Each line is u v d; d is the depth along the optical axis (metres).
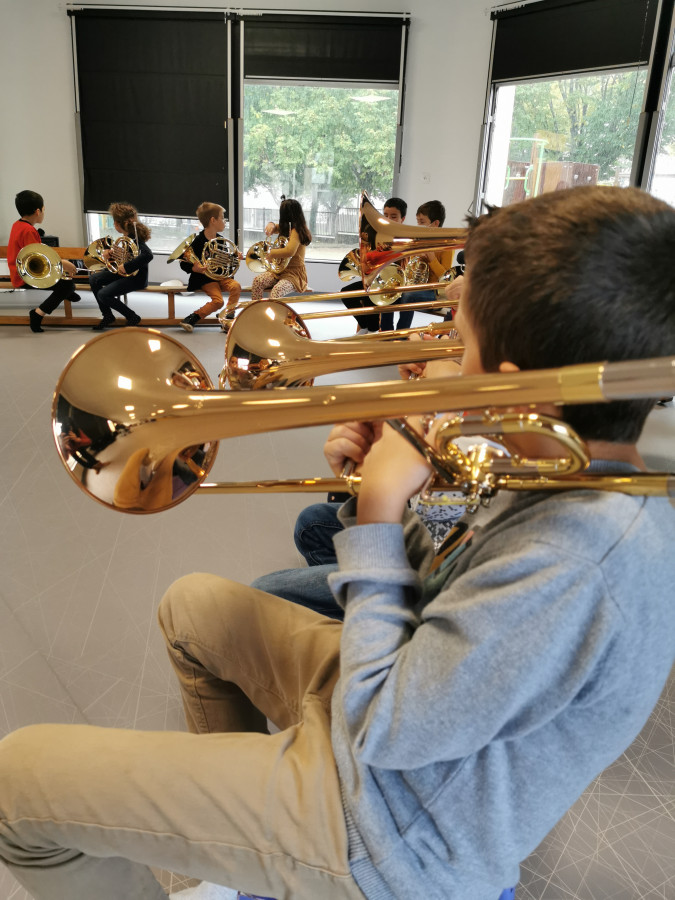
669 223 0.55
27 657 1.63
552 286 0.54
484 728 0.56
